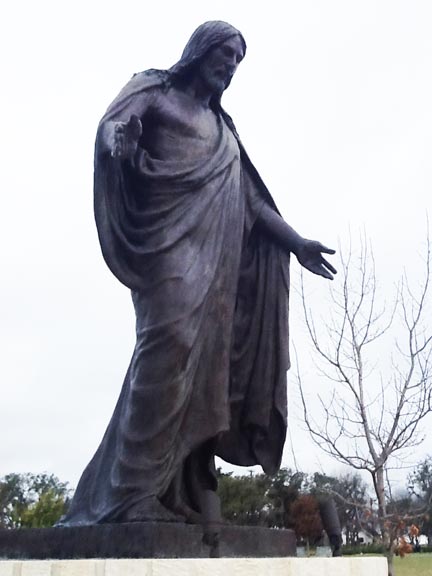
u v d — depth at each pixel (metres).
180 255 7.33
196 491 7.43
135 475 6.97
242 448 8.12
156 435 7.00
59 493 43.41
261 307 8.30
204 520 5.89
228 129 8.28
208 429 7.35
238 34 8.23
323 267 8.29
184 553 6.28
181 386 7.09
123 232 7.43
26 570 5.82
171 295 7.17
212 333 7.49
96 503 7.26
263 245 8.46
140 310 7.32
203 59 8.09
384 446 18.28
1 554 6.95
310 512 17.06
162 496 7.14
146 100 7.83
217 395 7.43
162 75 8.05
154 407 7.02
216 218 7.62
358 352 27.17
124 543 6.26
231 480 21.84
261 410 8.07
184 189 7.55
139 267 7.35
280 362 8.15
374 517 18.50
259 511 21.62
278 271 8.39
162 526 6.22
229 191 7.81
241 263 8.36
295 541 7.43
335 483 21.27
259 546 6.90
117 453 7.17
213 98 8.27
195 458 7.50
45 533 6.73
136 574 5.52
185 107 7.96
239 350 8.20
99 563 5.62
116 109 7.64
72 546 6.54
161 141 7.79
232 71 8.23
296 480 21.88
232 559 5.76
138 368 7.13
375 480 18.08
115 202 7.39
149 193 7.50
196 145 7.79
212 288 7.52
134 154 7.34
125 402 7.57
